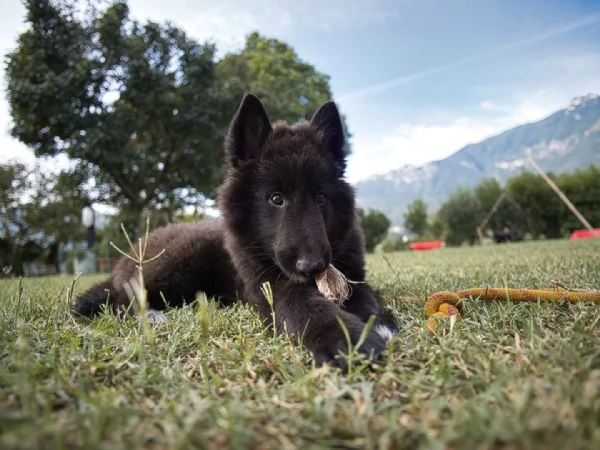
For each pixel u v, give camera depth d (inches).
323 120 25.3
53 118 138.9
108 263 155.9
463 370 12.1
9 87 139.4
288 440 8.7
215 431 8.8
